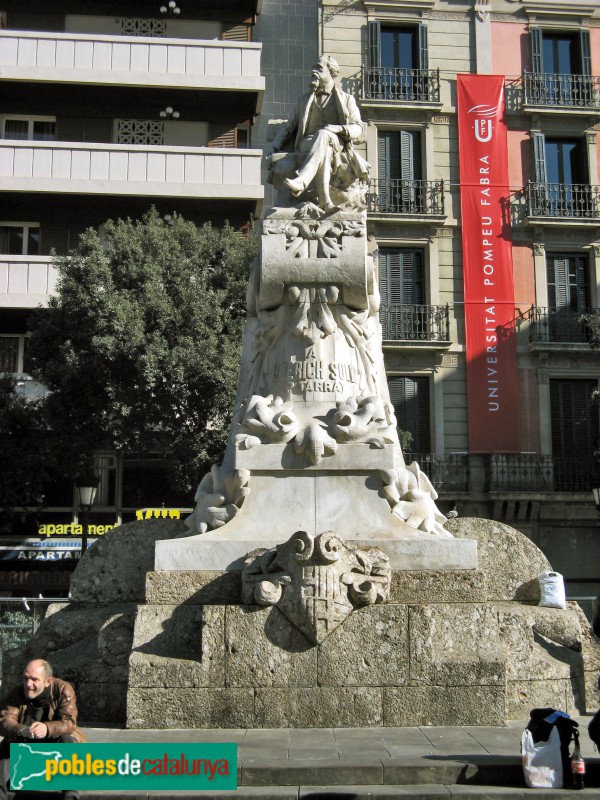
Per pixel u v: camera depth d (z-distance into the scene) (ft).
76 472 64.39
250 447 21.56
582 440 81.46
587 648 21.02
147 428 61.57
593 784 15.23
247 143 84.99
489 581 23.34
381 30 87.40
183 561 20.40
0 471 66.08
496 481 78.89
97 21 84.17
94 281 61.41
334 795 14.10
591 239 84.38
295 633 18.51
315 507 21.17
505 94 86.12
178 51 79.25
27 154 75.72
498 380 81.25
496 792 14.28
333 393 22.67
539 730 14.84
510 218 84.28
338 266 23.07
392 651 18.38
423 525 21.40
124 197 76.69
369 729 17.85
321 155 23.97
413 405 81.51
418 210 83.56
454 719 18.11
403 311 81.76
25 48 77.87
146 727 18.08
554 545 79.15
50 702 14.15
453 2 87.61
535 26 87.40
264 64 85.71
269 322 23.57
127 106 82.74
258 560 19.43
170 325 60.95
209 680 18.24
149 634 19.34
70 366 59.77
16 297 72.74
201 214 79.92
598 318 79.61
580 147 86.94
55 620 22.43
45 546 75.31
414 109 84.48
